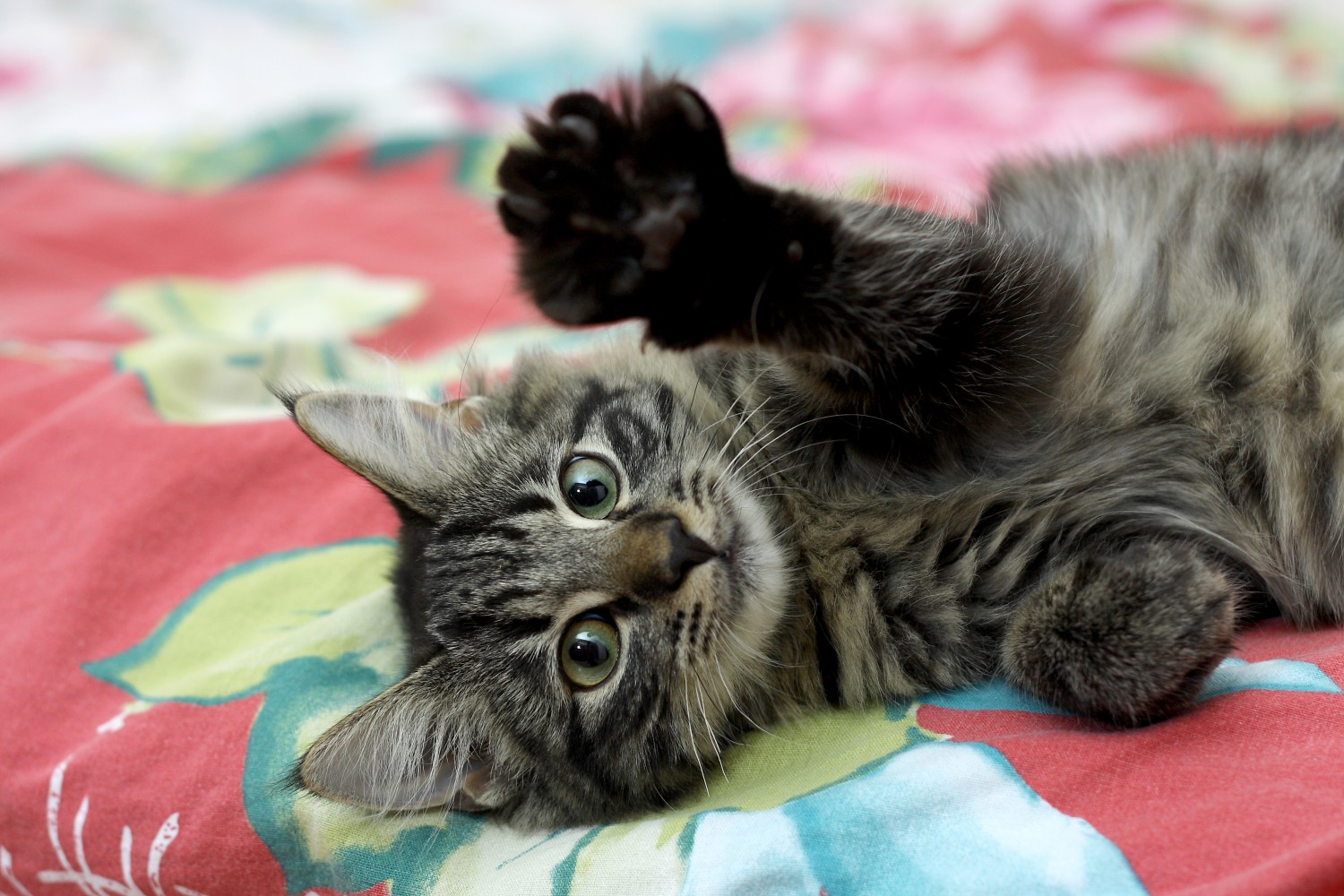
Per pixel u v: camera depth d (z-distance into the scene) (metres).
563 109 0.29
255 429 0.41
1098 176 0.39
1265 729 0.29
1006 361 0.33
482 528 0.36
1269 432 0.33
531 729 0.35
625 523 0.34
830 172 0.50
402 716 0.34
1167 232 0.36
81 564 0.37
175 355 0.45
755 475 0.35
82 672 0.36
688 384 0.37
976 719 0.31
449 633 0.35
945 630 0.34
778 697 0.35
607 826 0.32
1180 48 0.64
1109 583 0.31
